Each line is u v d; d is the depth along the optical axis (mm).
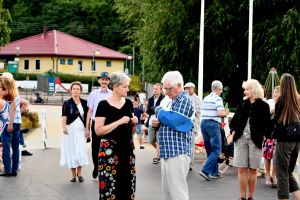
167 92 8352
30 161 15641
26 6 102062
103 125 8219
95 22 100125
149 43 35125
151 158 16875
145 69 37500
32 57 85438
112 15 100500
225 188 12000
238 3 33281
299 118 9570
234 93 35875
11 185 11805
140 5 36812
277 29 31422
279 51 31312
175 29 34156
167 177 8320
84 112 12359
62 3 101000
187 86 14719
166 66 35188
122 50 95562
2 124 12641
